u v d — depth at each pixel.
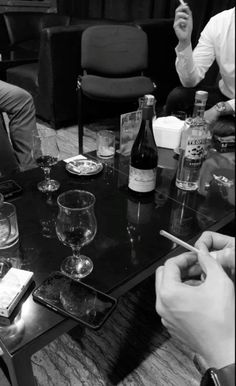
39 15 3.73
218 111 0.97
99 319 0.69
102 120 3.01
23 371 0.67
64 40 2.47
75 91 2.72
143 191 1.10
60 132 2.73
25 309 0.71
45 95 2.68
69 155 2.37
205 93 1.18
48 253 0.86
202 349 0.42
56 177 1.21
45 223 0.96
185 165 1.13
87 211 0.79
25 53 3.52
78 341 1.11
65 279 0.77
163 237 0.93
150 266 0.84
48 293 0.74
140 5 3.61
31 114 2.04
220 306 0.41
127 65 2.57
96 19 3.40
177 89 2.14
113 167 1.30
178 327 0.44
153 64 3.01
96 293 0.74
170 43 3.03
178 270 0.51
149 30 2.82
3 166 1.84
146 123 1.10
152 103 1.08
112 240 0.91
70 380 1.00
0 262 0.81
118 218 1.00
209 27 1.88
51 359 1.05
